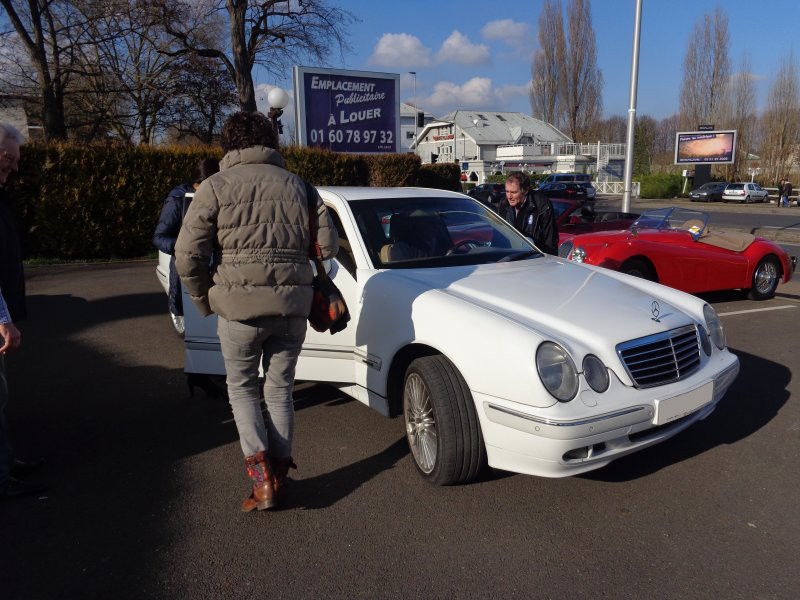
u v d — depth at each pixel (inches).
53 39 796.0
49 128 797.9
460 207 185.3
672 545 111.7
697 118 2154.3
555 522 119.3
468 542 113.3
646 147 2488.9
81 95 964.6
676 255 295.7
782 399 182.7
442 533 116.2
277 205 113.7
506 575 103.9
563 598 98.2
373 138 724.7
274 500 121.0
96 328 277.1
